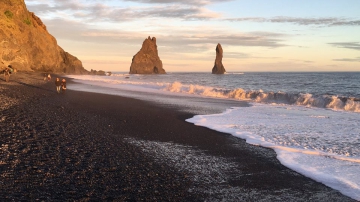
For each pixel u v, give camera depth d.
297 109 21.98
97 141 11.14
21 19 85.19
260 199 6.66
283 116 18.44
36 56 85.94
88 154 9.38
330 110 21.44
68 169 7.90
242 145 11.37
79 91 35.12
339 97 23.97
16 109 17.47
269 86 58.84
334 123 15.88
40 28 98.19
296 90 46.25
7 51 63.88
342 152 10.36
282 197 6.79
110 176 7.63
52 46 93.38
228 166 8.91
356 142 11.70
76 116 16.56
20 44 71.25
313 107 23.36
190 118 17.52
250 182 7.68
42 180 7.04
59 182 7.00
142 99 28.41
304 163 9.22
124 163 8.75
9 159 8.34
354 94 37.00
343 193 7.03
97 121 15.41
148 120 16.53
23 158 8.52
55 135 11.62
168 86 42.88
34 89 32.50
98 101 25.05
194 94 35.78
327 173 8.33
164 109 21.28
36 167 7.87
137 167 8.46
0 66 52.72
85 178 7.37
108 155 9.43
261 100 28.89
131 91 39.28
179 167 8.68
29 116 15.41
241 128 14.53
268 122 16.25
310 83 68.81
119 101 25.78
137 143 11.23
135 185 7.16
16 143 10.04
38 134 11.56
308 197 6.80
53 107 19.53
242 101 28.08
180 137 12.56
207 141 11.94
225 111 20.78
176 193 6.84
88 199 6.21
